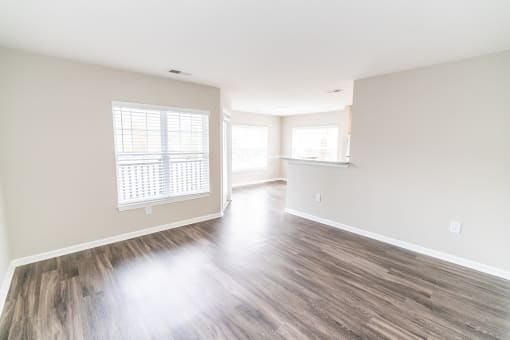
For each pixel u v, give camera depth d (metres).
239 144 7.50
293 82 3.66
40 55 2.53
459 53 2.40
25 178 2.54
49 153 2.66
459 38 2.07
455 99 2.61
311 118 7.67
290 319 1.81
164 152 3.58
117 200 3.16
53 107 2.65
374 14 1.70
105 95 2.96
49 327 1.71
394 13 1.68
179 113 3.68
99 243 3.07
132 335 1.65
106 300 2.01
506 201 2.38
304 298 2.06
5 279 2.22
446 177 2.73
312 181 4.16
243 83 3.76
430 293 2.14
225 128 5.16
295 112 7.58
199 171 4.04
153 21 1.83
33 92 2.52
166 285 2.24
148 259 2.73
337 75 3.25
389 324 1.77
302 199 4.37
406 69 2.93
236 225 3.91
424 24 1.83
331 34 2.02
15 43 2.26
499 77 2.34
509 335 1.68
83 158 2.88
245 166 7.74
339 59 2.62
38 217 2.64
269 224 3.97
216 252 2.93
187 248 3.03
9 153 2.44
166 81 3.46
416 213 2.98
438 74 2.71
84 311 1.88
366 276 2.41
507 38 2.05
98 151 2.97
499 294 2.13
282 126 8.59
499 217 2.43
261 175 8.24
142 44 2.27
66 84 2.70
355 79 3.45
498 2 1.52
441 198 2.78
